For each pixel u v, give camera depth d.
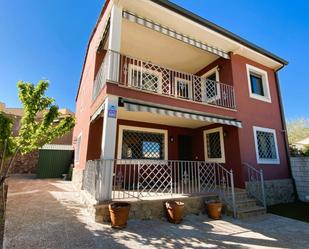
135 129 10.21
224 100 10.29
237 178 9.25
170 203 6.46
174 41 9.73
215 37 9.60
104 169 6.11
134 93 7.19
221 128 10.43
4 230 5.00
